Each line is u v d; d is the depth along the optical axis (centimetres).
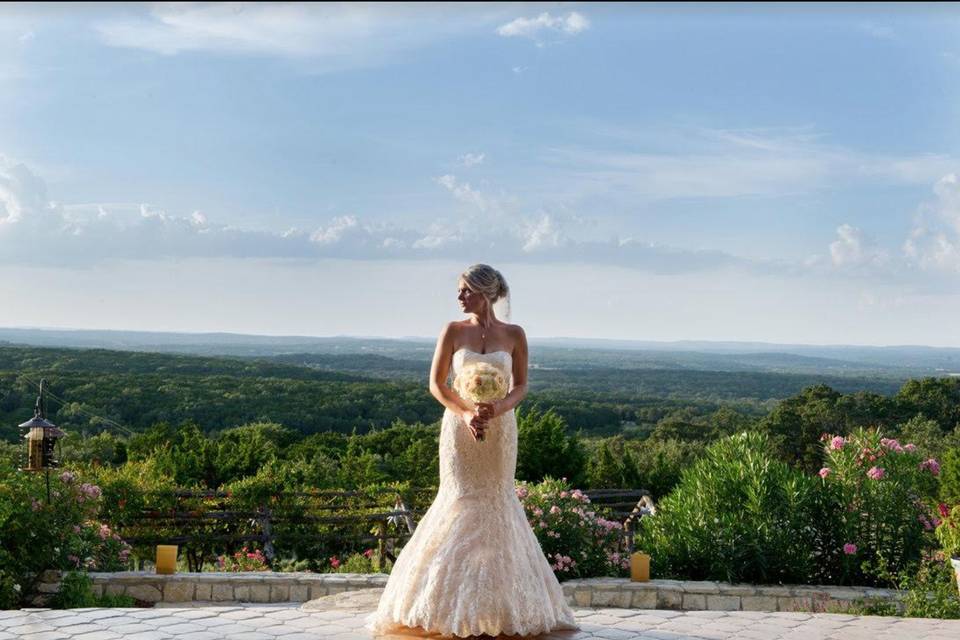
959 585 764
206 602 942
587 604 961
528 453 1939
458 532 555
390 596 575
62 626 632
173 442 2619
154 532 1234
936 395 4578
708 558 1020
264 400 5572
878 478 1028
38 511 890
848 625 668
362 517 1282
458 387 571
